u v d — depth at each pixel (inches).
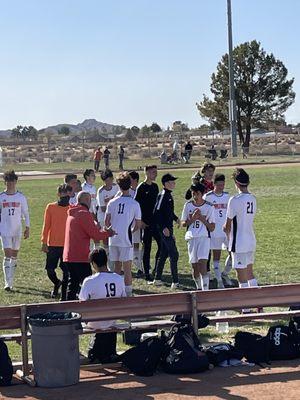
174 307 377.4
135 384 344.5
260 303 388.5
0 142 4547.2
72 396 329.4
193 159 2509.8
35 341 342.6
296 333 382.0
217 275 561.0
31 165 2576.3
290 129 3973.9
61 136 5324.8
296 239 808.9
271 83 3043.8
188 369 355.3
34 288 588.1
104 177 634.2
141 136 4778.5
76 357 347.6
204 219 507.2
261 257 702.5
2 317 355.9
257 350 373.7
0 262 734.5
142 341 370.0
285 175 1716.3
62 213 535.2
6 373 347.6
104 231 474.9
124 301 370.0
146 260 603.2
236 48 3041.3
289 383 339.3
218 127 3159.5
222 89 3080.7
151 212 592.7
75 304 363.6
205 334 426.6
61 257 534.9
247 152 2573.8
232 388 333.1
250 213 471.5
